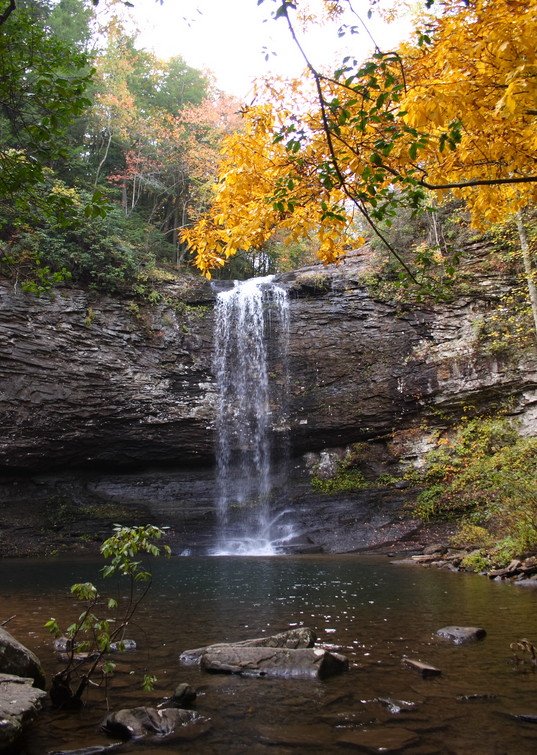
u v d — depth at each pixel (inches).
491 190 175.3
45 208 192.1
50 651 185.3
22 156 184.2
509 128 145.5
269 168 162.6
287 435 792.3
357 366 778.2
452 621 228.2
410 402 743.7
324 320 802.2
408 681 148.6
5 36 168.4
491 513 556.4
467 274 730.8
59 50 177.2
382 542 632.4
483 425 695.1
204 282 845.2
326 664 157.1
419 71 141.6
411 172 151.7
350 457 764.6
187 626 224.4
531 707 128.3
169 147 1093.8
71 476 772.0
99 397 727.7
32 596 317.4
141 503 764.0
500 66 120.0
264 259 1294.3
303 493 752.3
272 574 418.9
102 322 736.3
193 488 789.2
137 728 115.6
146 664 168.9
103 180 1079.0
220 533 724.7
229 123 1091.3
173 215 1210.0
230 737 114.3
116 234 810.2
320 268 853.8
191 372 787.4
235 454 799.7
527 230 646.5
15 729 107.4
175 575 418.6
